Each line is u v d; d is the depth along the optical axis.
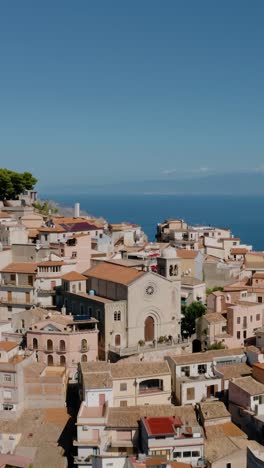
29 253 143.62
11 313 131.38
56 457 89.44
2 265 139.75
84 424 88.19
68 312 128.00
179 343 120.62
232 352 111.31
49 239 164.50
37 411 100.31
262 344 120.81
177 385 103.81
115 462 81.69
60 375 103.44
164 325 122.94
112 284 121.94
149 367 102.69
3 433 93.81
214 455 83.38
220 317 127.19
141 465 77.06
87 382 96.38
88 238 154.25
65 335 111.31
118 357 114.25
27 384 101.81
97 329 115.19
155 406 94.00
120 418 90.00
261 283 154.62
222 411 92.25
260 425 90.38
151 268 138.62
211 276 164.12
